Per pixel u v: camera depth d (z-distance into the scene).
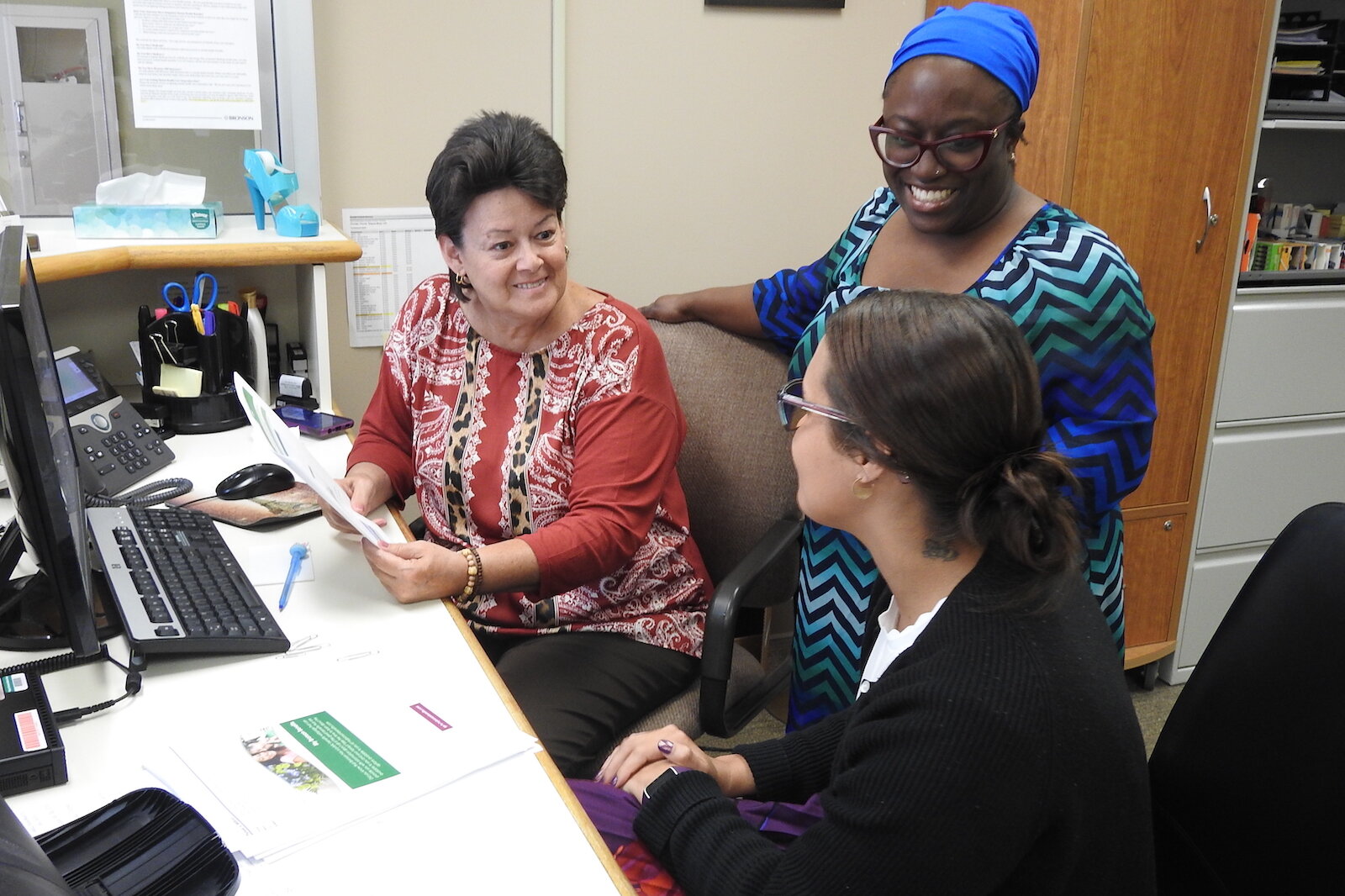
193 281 2.11
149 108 1.94
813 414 0.95
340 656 1.14
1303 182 2.69
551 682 1.43
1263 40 2.13
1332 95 2.35
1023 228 1.42
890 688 0.87
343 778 0.92
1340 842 0.95
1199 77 2.10
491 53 2.22
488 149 1.36
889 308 0.91
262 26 1.97
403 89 2.19
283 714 1.02
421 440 1.60
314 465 1.40
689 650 1.54
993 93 1.31
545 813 0.89
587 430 1.47
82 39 1.87
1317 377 2.45
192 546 1.34
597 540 1.40
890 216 1.60
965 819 0.79
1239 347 2.35
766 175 2.50
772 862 0.93
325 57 2.12
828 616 1.53
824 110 2.49
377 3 2.13
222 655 1.13
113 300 2.06
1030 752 0.80
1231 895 1.05
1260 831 1.03
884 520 0.93
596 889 0.80
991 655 0.83
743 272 2.55
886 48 2.50
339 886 0.80
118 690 1.06
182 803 0.83
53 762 0.90
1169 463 2.38
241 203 2.08
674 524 1.57
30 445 0.95
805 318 1.75
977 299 0.92
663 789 1.04
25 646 1.13
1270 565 1.08
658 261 2.48
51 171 1.93
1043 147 2.09
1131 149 2.10
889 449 0.88
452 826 0.87
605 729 1.42
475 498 1.54
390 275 2.29
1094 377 1.36
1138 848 0.88
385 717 1.02
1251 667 1.06
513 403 1.52
